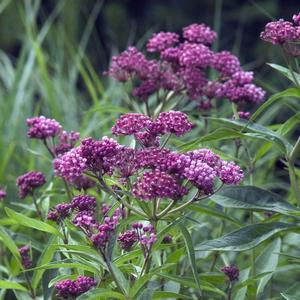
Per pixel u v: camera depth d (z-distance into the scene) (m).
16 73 10.39
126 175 4.45
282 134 5.10
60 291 4.63
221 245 4.56
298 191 5.05
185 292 5.44
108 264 4.23
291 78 4.99
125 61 6.36
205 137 4.89
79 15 21.56
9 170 9.34
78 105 11.12
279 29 4.92
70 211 4.88
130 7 24.02
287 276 6.99
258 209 4.82
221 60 6.23
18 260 5.29
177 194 4.24
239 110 6.11
